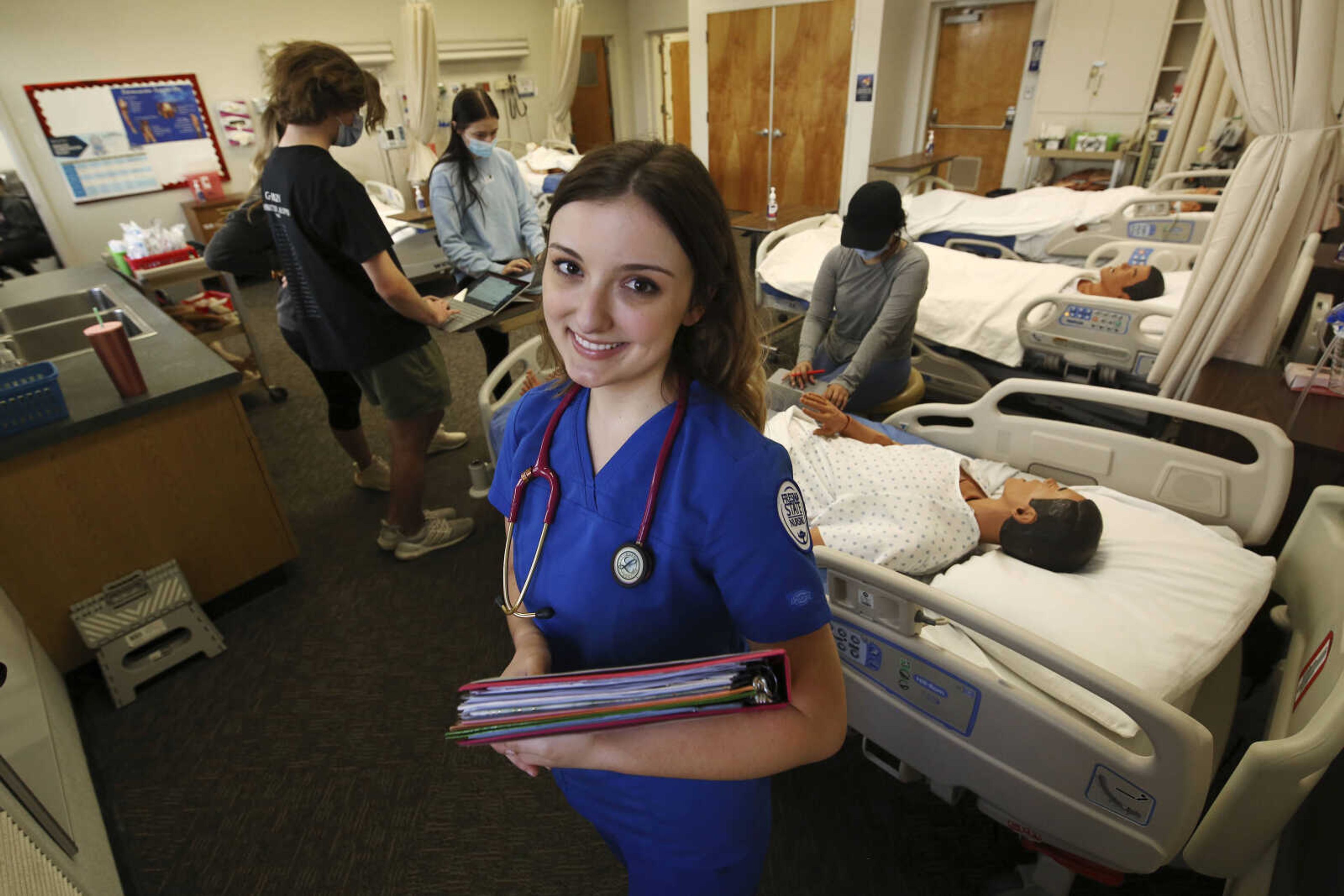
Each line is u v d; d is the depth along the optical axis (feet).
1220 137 12.95
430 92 18.62
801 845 4.59
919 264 6.61
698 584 2.04
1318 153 5.11
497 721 1.73
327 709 5.80
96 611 5.76
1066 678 2.95
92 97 16.22
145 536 6.03
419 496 7.25
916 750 3.88
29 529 5.39
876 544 4.59
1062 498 4.50
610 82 26.23
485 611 6.81
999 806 3.62
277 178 5.37
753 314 2.10
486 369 11.85
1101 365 7.82
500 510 2.62
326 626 6.67
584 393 2.30
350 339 5.95
